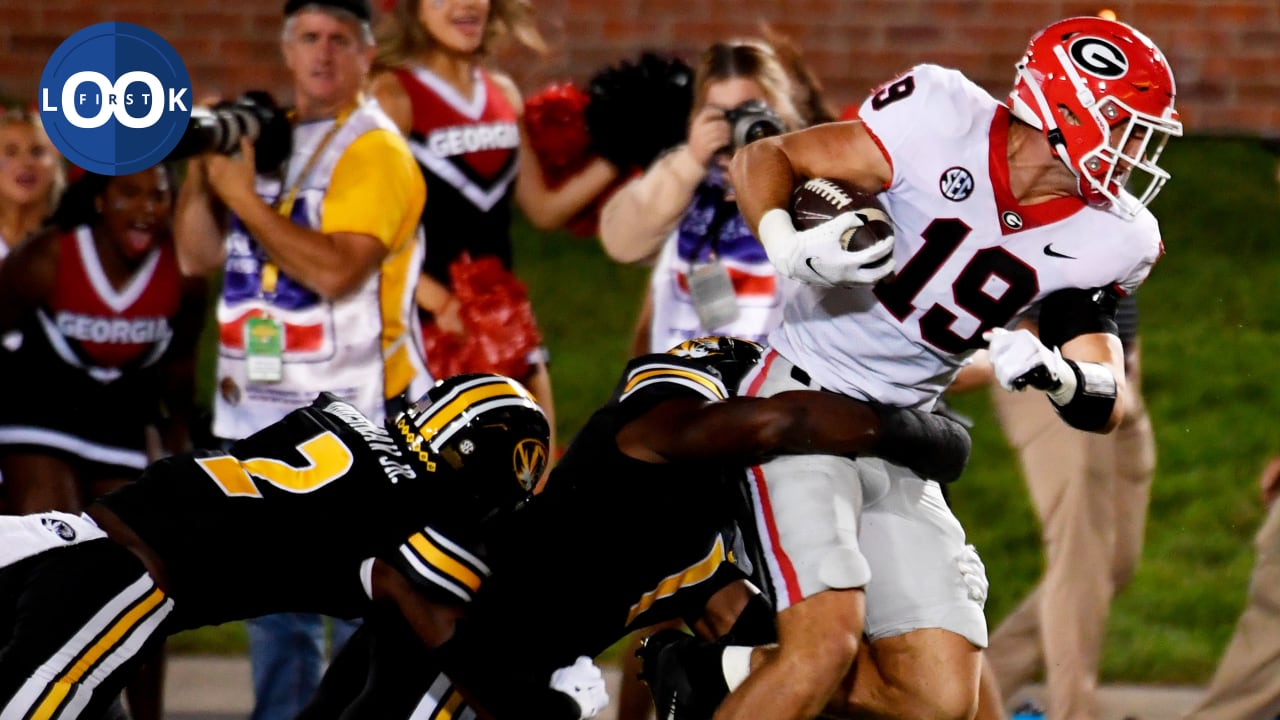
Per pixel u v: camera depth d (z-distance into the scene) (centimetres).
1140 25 3875
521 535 1470
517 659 1431
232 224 1839
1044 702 2039
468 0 2075
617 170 2117
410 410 1463
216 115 1780
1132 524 2014
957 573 1545
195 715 1955
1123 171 1384
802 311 1511
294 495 1417
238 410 1855
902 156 1401
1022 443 1895
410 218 1895
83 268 1786
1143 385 2952
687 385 1488
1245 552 2452
